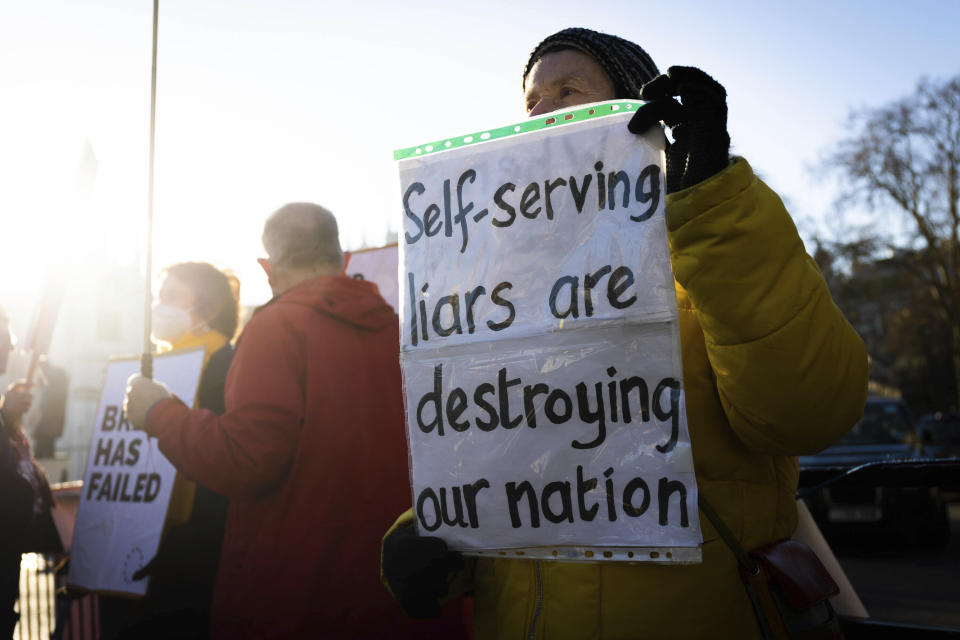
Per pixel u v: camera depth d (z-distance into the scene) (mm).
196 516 2789
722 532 1219
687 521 1146
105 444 3076
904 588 4527
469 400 1318
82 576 2936
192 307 3111
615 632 1211
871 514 6461
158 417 2541
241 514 2512
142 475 2896
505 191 1336
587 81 1497
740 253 1104
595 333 1229
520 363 1281
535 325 1277
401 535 1384
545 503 1241
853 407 1158
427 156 1418
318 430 2467
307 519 2439
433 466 1343
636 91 1512
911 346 33625
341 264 2809
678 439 1163
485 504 1288
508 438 1279
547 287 1277
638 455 1186
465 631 2529
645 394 1189
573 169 1281
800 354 1104
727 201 1104
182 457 2482
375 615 2434
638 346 1198
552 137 1308
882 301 33000
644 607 1206
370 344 2613
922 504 6332
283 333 2523
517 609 1320
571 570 1257
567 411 1237
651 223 1207
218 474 2434
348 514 2463
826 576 1271
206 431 2467
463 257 1357
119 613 3176
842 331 1144
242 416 2445
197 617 2727
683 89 1130
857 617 1942
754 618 1219
